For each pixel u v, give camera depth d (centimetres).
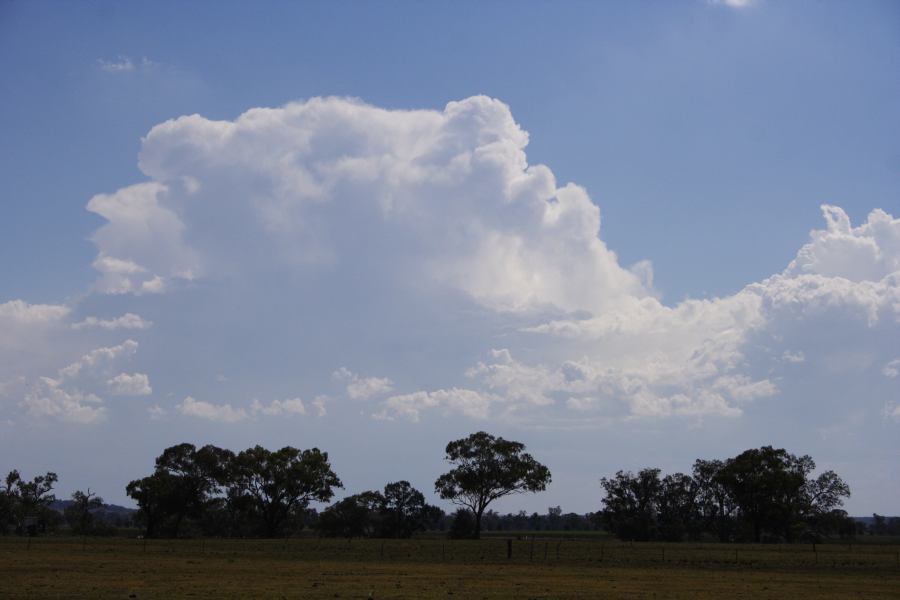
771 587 5409
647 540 15875
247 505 14700
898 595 5000
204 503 14612
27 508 15225
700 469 17388
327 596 4419
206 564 6706
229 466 14588
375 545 10538
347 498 16800
